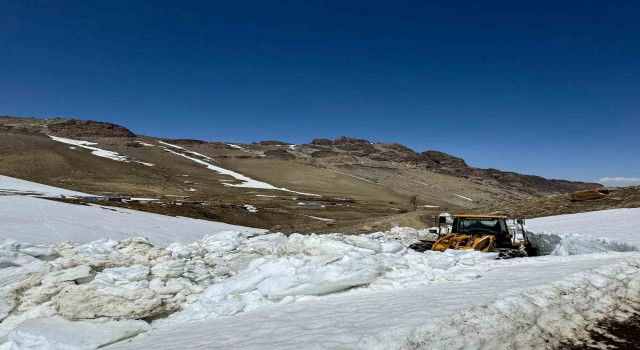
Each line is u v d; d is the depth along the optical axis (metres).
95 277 8.20
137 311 7.09
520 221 13.39
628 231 19.92
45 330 6.21
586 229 22.47
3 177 65.88
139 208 49.53
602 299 6.46
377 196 136.88
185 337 5.83
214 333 5.77
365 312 5.80
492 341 4.77
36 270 8.12
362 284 8.17
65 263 8.67
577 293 6.40
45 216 25.77
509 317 5.30
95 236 23.30
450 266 9.12
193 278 9.38
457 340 4.58
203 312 7.41
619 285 7.03
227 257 11.60
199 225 42.94
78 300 7.02
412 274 8.43
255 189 122.12
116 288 7.54
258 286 8.09
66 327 6.40
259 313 6.94
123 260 9.48
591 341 5.24
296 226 54.56
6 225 20.84
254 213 65.06
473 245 11.27
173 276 9.09
